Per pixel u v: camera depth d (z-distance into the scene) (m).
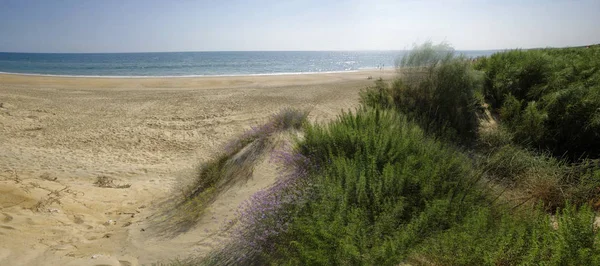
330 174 3.91
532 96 6.92
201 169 6.20
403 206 3.18
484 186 3.88
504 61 8.90
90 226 4.73
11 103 14.60
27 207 4.94
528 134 5.78
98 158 8.41
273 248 3.21
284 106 13.89
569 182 4.04
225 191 5.04
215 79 26.17
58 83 22.92
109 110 13.87
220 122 11.81
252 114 12.79
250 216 3.76
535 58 7.80
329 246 2.62
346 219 3.02
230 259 3.40
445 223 2.96
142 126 11.46
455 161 4.12
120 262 3.72
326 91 17.88
